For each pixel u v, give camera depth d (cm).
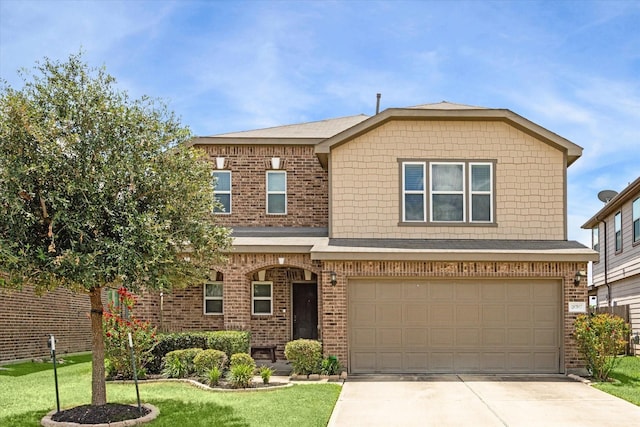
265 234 1975
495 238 1792
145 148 1120
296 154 2131
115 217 1049
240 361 1505
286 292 2036
